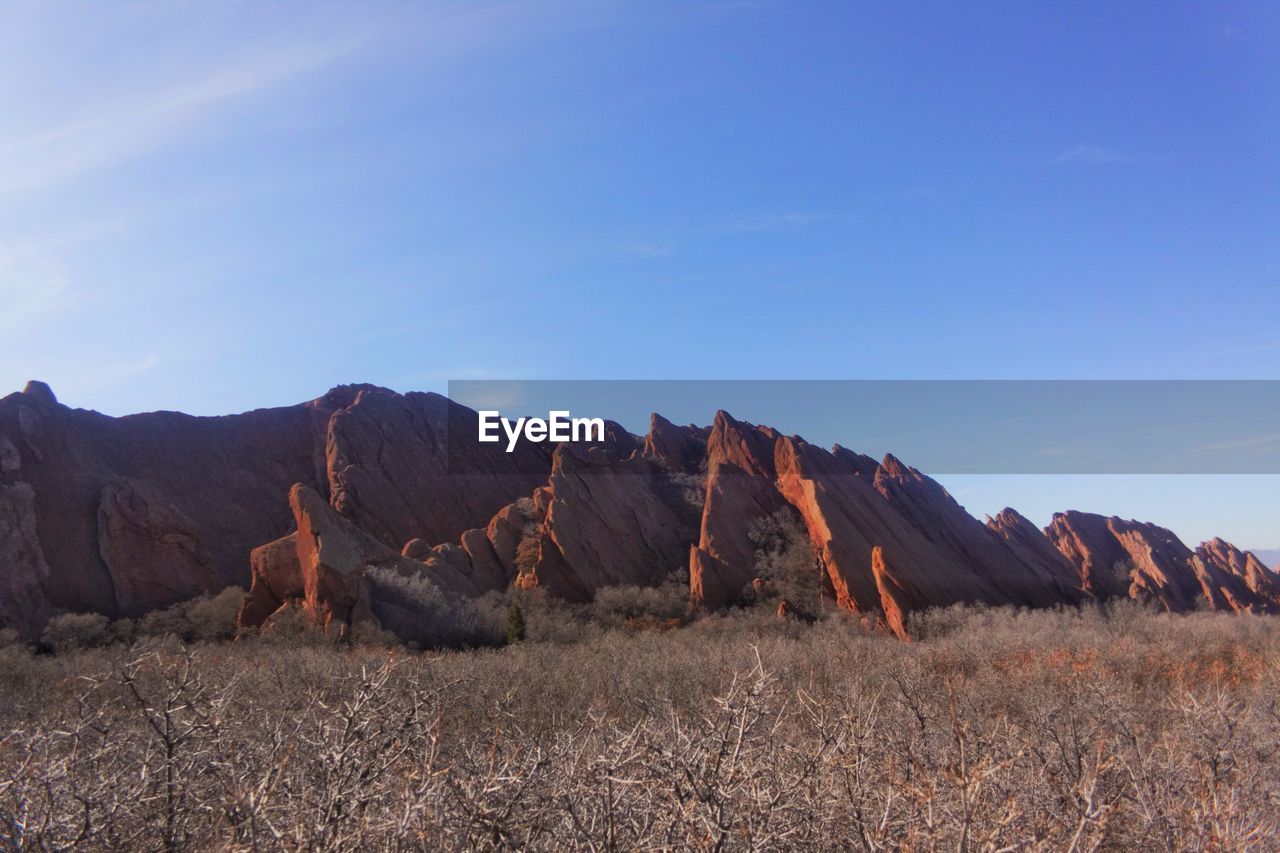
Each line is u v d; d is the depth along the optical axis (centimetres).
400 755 340
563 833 306
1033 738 509
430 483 7088
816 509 4962
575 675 1464
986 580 5325
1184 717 597
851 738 392
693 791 299
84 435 6512
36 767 340
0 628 4612
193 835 327
